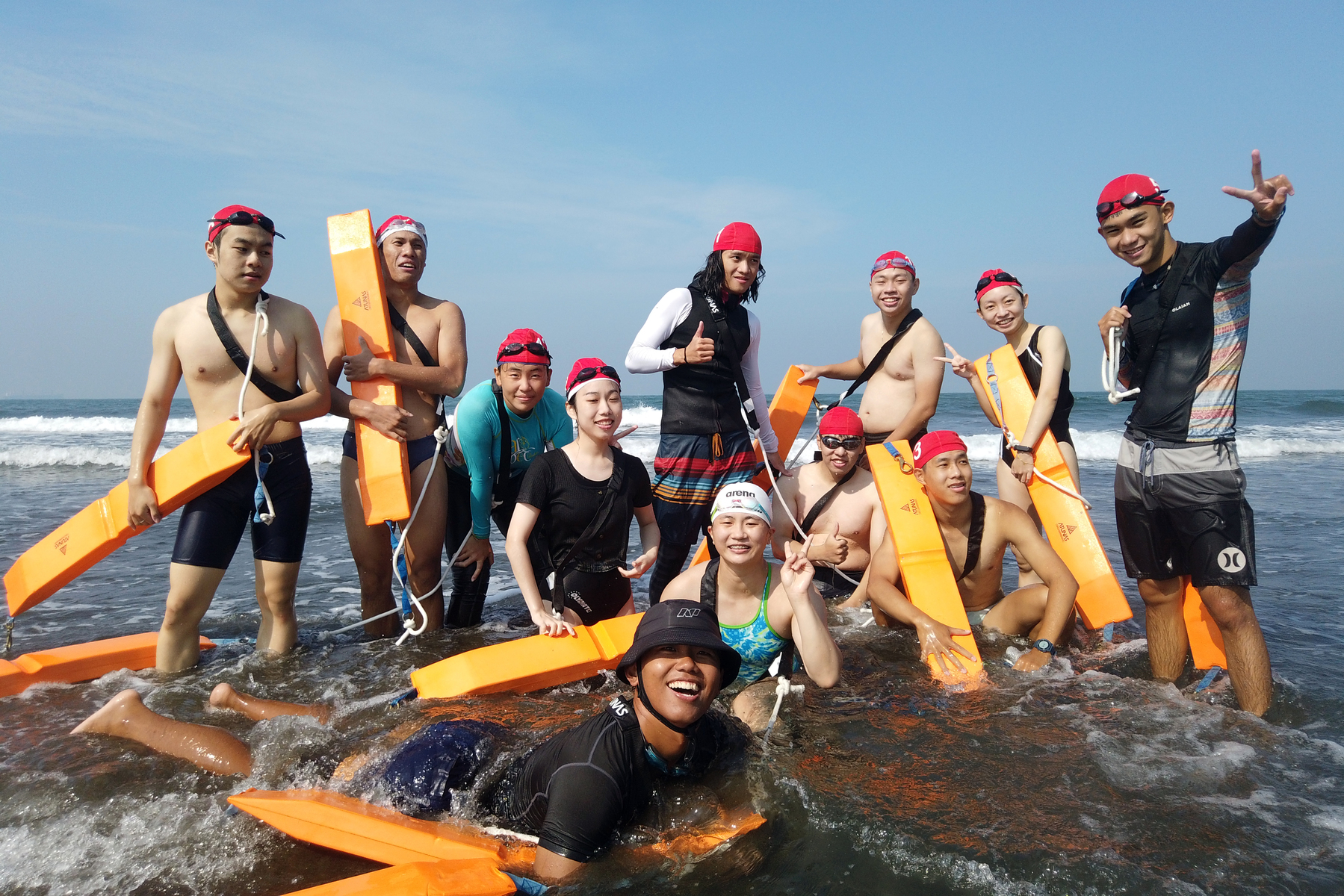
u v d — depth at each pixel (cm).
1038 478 532
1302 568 689
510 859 267
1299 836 277
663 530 575
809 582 386
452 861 255
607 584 509
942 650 449
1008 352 574
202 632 557
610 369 486
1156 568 429
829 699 407
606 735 273
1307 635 507
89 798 313
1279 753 341
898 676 442
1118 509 441
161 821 295
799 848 272
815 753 343
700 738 309
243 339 472
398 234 541
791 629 412
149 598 636
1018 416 552
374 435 521
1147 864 261
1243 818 288
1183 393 398
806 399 695
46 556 493
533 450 560
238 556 805
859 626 533
